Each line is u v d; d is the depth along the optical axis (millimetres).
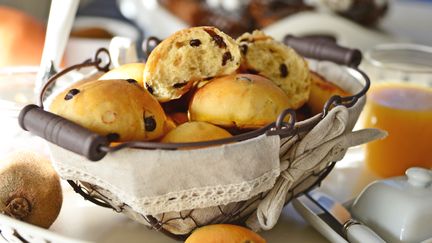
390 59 1017
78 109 599
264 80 655
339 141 657
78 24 1613
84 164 604
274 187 655
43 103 694
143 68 694
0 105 743
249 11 1528
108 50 784
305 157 647
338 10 1489
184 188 606
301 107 743
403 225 688
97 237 697
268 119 631
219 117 632
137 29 1853
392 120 830
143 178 594
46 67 790
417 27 1730
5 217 654
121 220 724
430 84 921
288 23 1451
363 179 845
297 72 714
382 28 1629
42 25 1462
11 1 1938
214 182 608
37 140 751
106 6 2264
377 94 867
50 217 685
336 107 641
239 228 631
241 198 623
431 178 710
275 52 718
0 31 1288
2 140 756
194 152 589
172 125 657
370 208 722
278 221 737
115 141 599
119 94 608
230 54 659
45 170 684
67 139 570
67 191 767
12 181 667
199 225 650
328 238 699
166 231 664
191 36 649
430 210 691
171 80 651
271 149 613
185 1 1625
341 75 780
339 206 731
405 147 833
